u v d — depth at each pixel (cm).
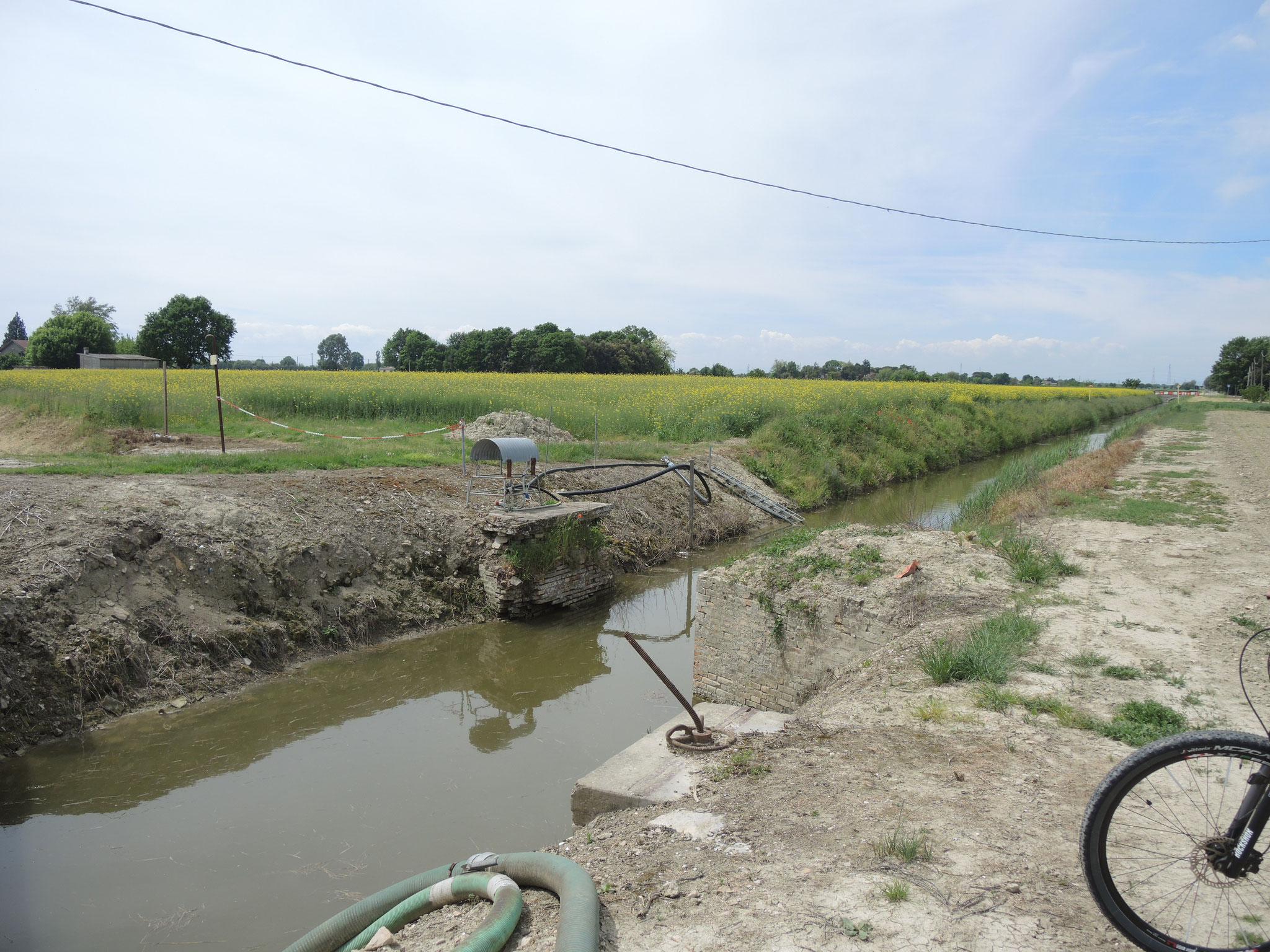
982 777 437
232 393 2548
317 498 1227
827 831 384
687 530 1781
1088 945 288
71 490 1031
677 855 375
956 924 302
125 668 852
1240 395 11944
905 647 692
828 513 2223
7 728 748
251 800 698
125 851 618
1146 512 1333
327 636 1056
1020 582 874
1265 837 320
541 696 959
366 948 340
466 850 625
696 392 3484
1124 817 309
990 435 3872
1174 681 580
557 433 2244
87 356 4984
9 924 529
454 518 1323
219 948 511
